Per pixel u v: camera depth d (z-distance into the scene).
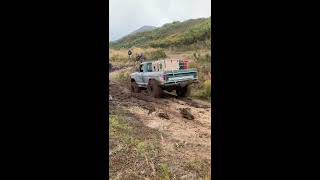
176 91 13.61
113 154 6.27
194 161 6.11
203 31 42.84
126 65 31.75
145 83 13.66
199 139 7.71
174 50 38.97
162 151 6.59
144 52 37.47
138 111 10.55
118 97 12.94
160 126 8.70
